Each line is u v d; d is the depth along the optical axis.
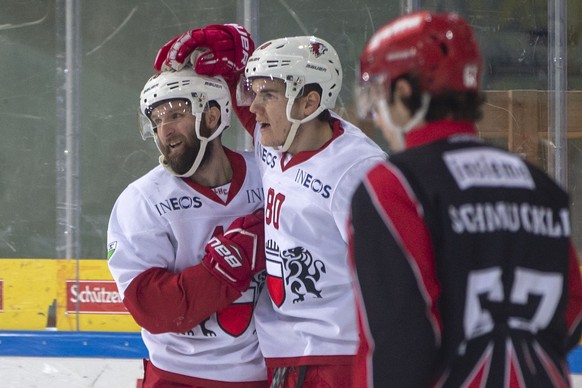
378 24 16.36
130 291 9.44
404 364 5.66
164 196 9.70
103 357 16.58
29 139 16.72
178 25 16.50
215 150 9.84
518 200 6.04
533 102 16.30
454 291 5.77
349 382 9.07
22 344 16.62
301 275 9.12
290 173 9.26
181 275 9.37
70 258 16.78
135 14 16.50
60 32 16.55
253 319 9.83
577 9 16.12
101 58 16.58
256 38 16.45
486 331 5.93
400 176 5.90
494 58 16.28
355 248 5.96
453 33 6.04
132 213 9.66
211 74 9.79
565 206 6.29
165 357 9.91
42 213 16.80
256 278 9.76
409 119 6.13
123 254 9.61
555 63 16.20
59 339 16.61
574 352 15.88
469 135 6.19
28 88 16.66
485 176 6.01
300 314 9.20
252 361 9.92
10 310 16.84
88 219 16.80
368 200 5.93
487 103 16.38
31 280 16.84
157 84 9.61
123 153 16.69
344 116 16.42
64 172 16.73
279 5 16.42
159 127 9.59
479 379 5.88
